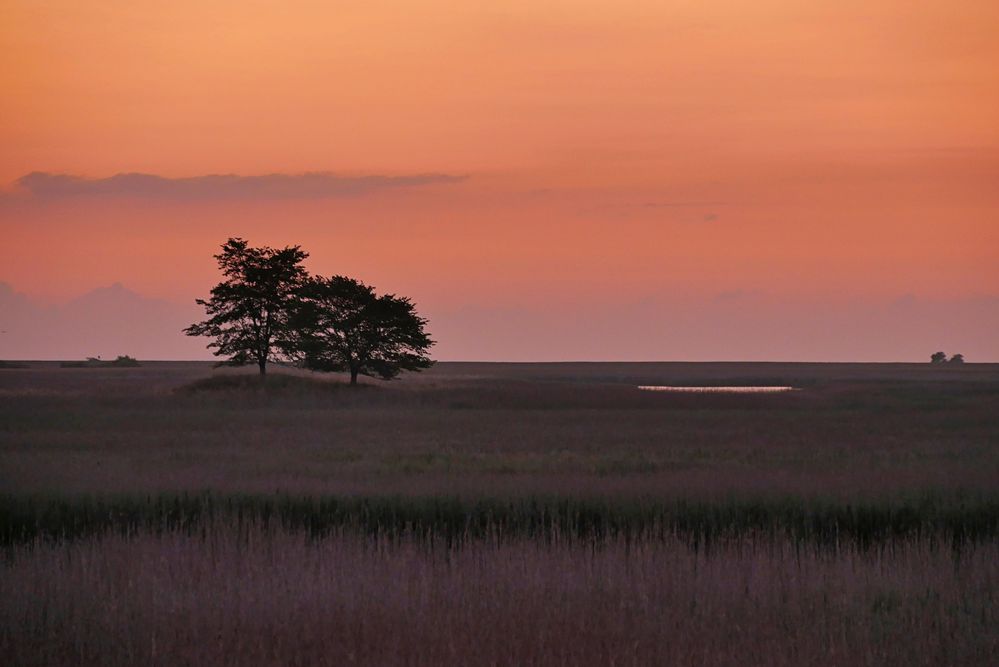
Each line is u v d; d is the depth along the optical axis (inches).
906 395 7381.9
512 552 1423.5
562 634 1080.2
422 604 1165.1
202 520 1774.1
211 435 3814.0
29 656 1039.0
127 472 2469.2
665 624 1115.3
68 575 1296.8
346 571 1298.0
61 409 5482.3
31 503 1983.3
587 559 1360.7
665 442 3545.8
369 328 7500.0
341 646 1048.8
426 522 1850.4
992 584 1291.8
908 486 2165.4
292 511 1929.1
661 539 1622.8
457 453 3102.9
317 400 6274.6
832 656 1032.2
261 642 1051.9
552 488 2142.0
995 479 2288.4
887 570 1349.7
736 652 1042.7
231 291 7377.0
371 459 2896.2
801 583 1274.6
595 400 6432.1
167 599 1195.9
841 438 3700.8
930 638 1087.0
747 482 2223.2
